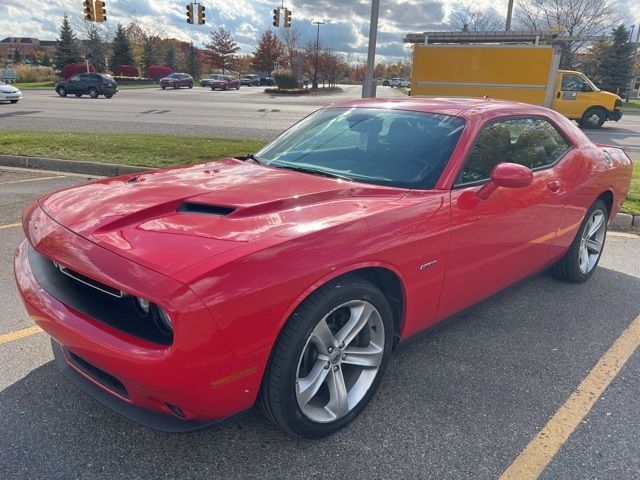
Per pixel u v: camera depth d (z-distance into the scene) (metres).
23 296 2.54
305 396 2.45
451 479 2.39
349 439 2.63
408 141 3.32
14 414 2.73
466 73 16.12
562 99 19.78
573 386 3.15
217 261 2.07
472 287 3.26
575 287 4.68
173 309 1.96
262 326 2.16
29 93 38.41
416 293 2.84
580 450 2.60
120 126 15.55
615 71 53.97
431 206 2.85
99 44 70.94
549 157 3.97
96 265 2.18
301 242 2.28
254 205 2.54
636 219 6.56
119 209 2.54
